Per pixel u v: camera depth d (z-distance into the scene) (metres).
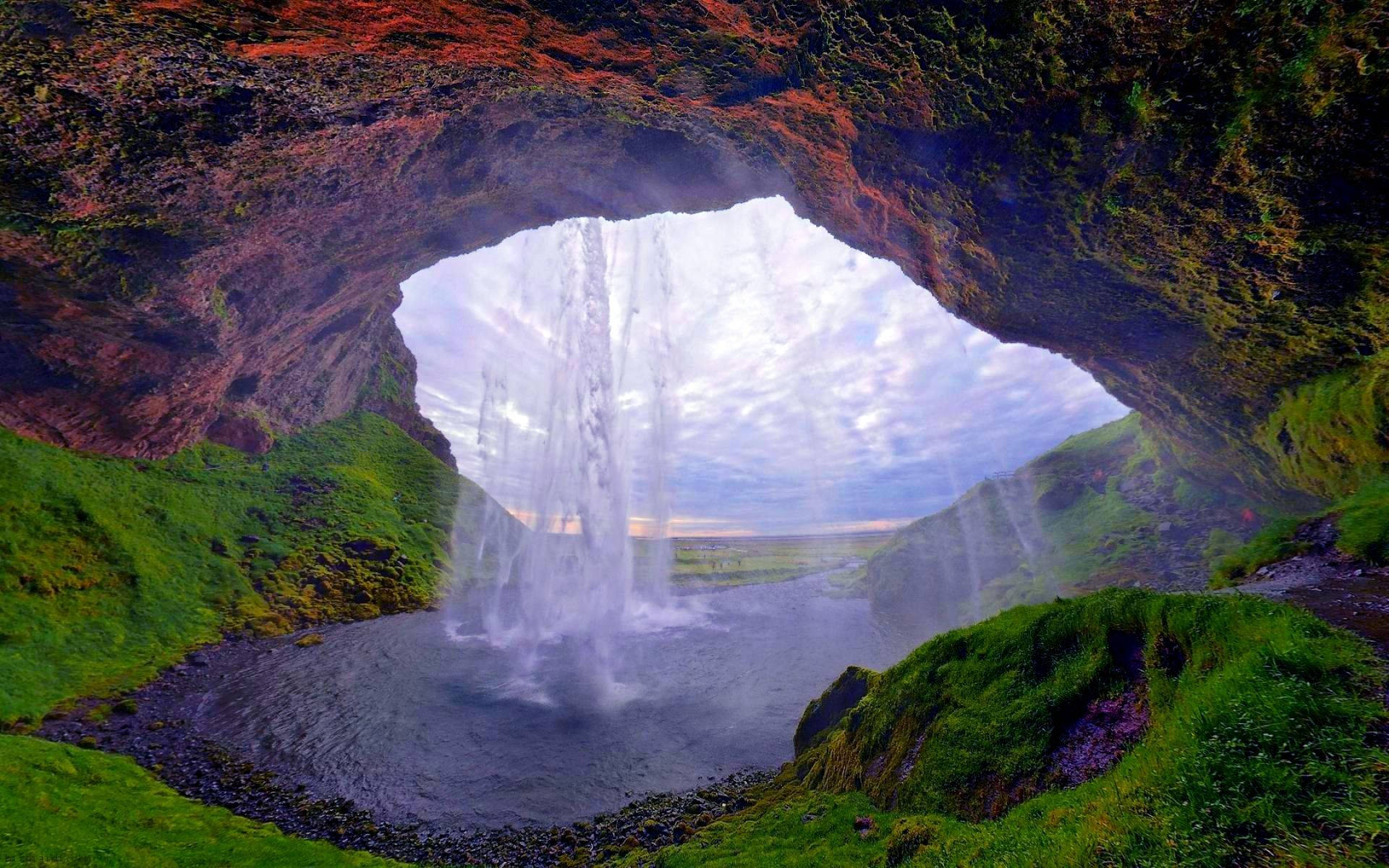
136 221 20.28
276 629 32.72
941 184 14.60
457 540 53.38
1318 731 4.55
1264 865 3.74
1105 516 37.28
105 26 11.02
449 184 26.61
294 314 38.00
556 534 52.06
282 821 14.41
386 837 13.80
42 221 18.88
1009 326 20.06
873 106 13.18
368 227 29.02
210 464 43.72
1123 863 4.38
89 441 35.53
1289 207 11.41
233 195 20.70
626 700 23.52
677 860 10.31
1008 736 8.38
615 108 16.34
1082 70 10.63
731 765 17.12
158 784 15.62
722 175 23.30
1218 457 27.12
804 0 10.76
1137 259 14.54
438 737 19.77
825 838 9.15
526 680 26.31
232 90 14.12
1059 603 9.55
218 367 37.19
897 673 11.48
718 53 12.21
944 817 8.17
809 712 15.73
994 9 10.24
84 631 25.58
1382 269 12.38
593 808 14.87
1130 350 20.48
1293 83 9.49
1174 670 7.22
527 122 21.47
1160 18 9.52
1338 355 16.48
